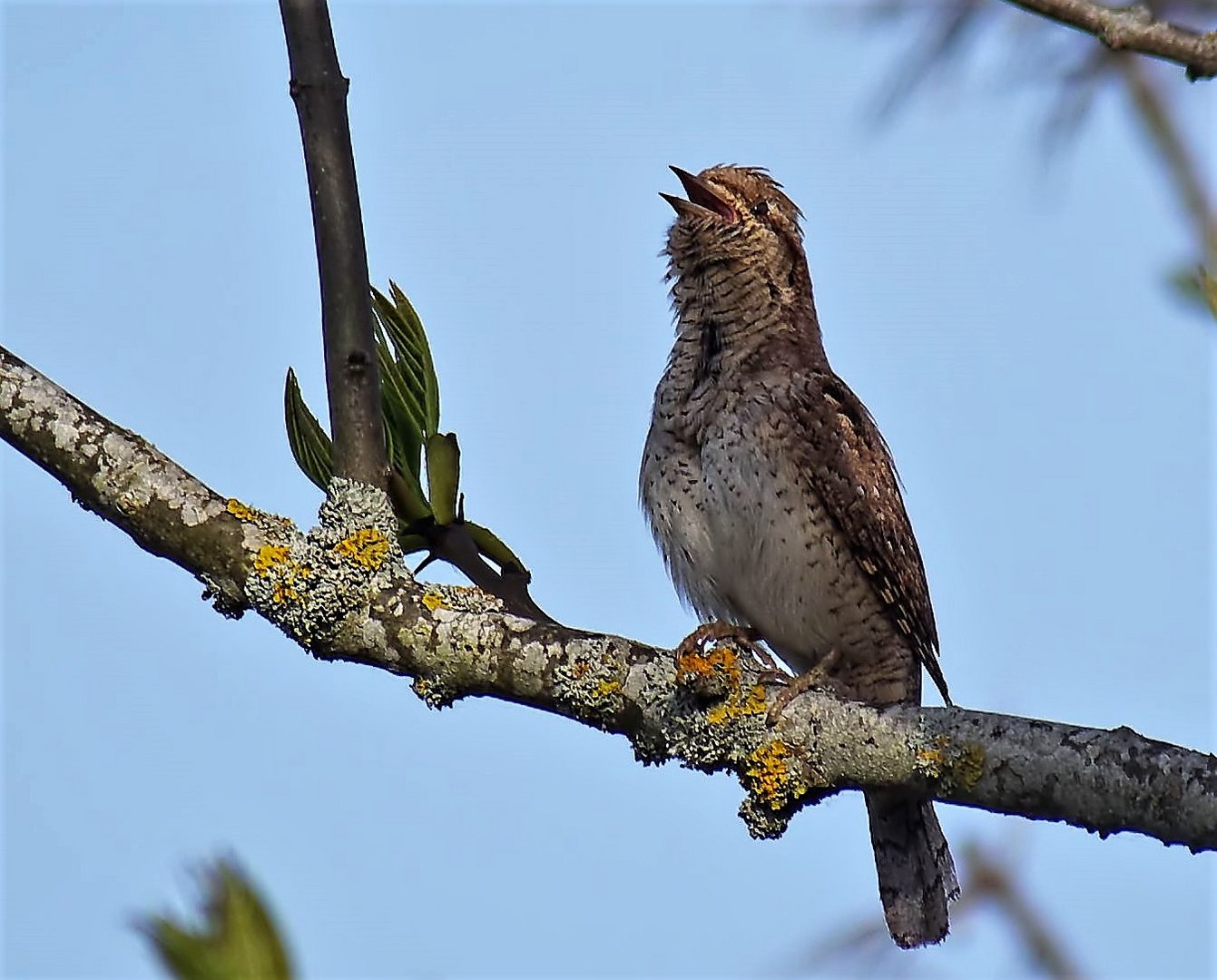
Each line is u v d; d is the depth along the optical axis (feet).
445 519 22.82
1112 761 18.83
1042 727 19.63
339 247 22.15
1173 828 18.34
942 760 20.06
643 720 21.63
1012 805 19.61
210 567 21.84
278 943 7.94
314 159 22.20
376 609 21.62
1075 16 16.56
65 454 21.99
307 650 21.71
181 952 7.81
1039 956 19.93
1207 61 16.33
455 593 21.98
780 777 21.25
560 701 21.61
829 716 21.21
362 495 22.11
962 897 20.44
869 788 20.99
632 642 22.07
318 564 21.68
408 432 22.94
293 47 22.24
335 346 22.17
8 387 22.11
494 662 21.52
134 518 21.88
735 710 21.56
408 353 23.00
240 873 8.07
